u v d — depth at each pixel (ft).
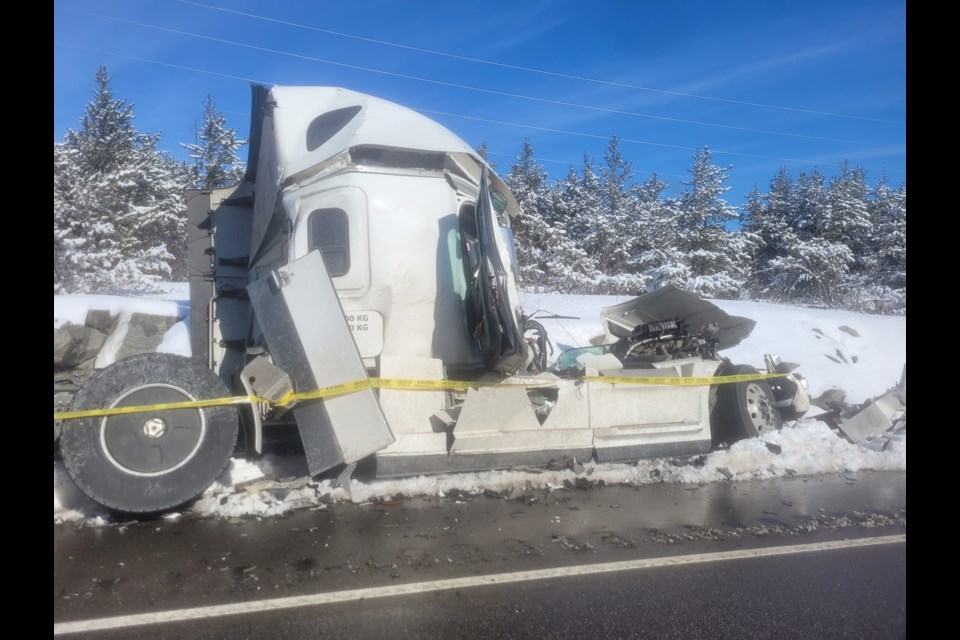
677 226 91.20
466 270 22.26
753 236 95.04
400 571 14.65
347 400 18.94
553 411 22.35
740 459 24.29
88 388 17.12
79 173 47.39
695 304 29.55
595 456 22.99
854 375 37.42
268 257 23.88
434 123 23.72
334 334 19.06
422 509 18.74
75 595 13.02
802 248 86.12
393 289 20.90
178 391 17.71
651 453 24.08
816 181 105.29
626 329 30.76
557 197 91.20
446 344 21.75
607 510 19.33
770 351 37.99
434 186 21.98
